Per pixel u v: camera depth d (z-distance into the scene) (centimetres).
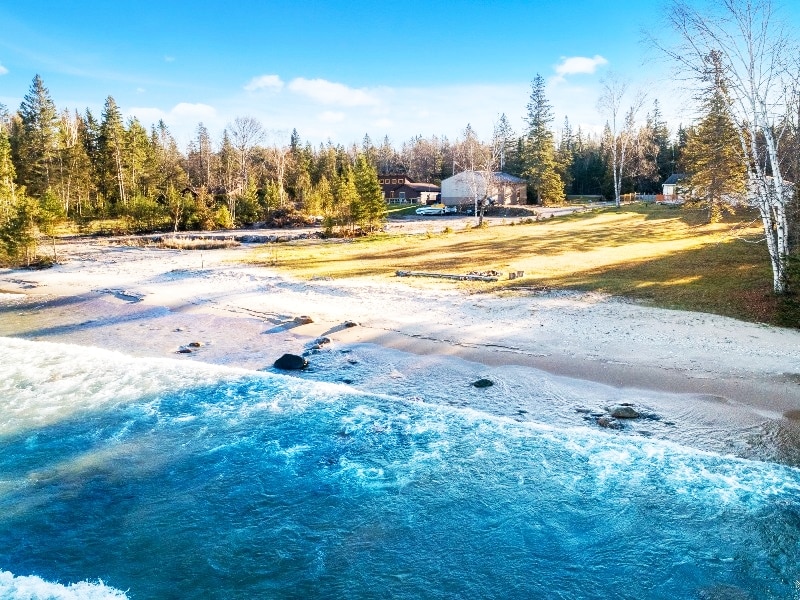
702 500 934
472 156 7256
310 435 1212
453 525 896
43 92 7350
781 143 2206
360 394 1423
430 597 744
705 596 738
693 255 3170
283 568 803
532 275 2869
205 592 755
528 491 979
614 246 3769
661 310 2103
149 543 861
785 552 814
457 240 4528
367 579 779
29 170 7162
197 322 2205
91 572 796
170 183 8444
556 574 783
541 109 7769
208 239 5159
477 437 1176
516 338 1814
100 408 1366
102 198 7825
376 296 2503
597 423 1211
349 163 10762
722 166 2934
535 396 1367
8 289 3055
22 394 1455
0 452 1146
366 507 949
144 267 3644
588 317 2033
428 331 1934
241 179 8194
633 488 975
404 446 1152
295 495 988
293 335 1973
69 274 3459
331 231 5241
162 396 1439
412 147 15275
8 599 737
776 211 2125
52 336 2055
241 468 1082
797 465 1019
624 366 1531
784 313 1894
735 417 1203
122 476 1055
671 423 1195
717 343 1689
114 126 7938
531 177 7956
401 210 7819
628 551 827
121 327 2162
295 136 11369
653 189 9062
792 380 1378
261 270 3331
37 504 964
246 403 1389
